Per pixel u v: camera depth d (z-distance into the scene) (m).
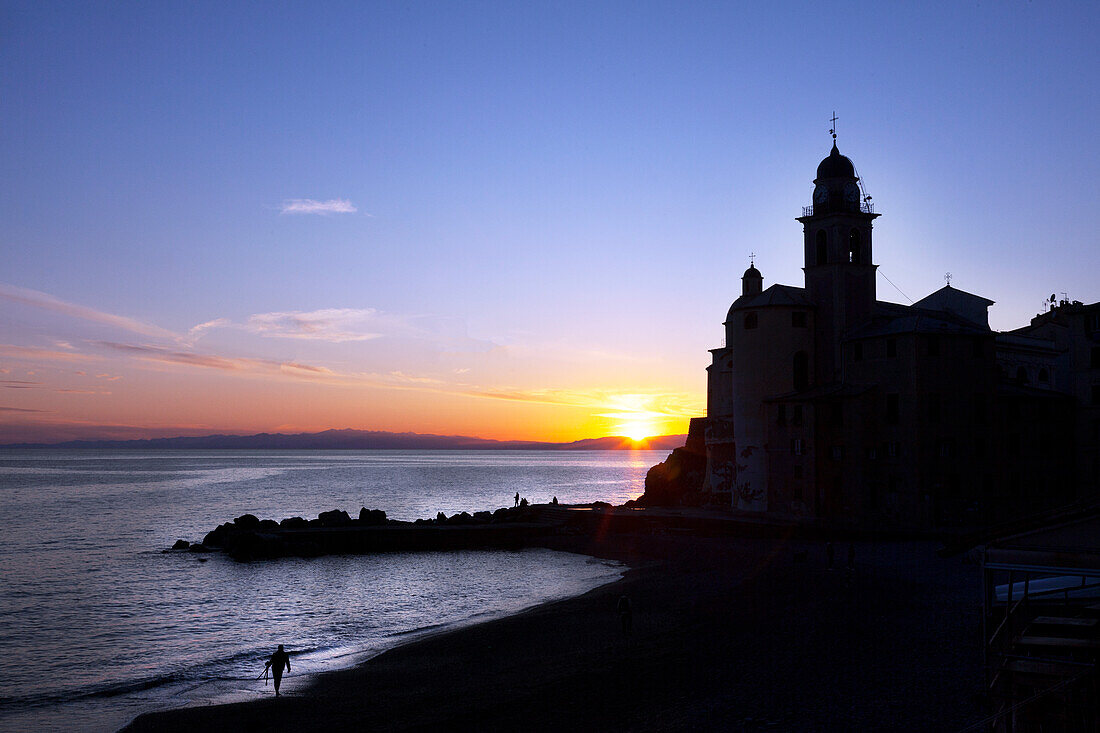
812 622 43.91
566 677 37.41
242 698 39.09
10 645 51.38
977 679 31.81
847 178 94.12
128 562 86.81
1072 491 84.38
